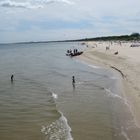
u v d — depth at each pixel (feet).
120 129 61.87
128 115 72.28
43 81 141.69
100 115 74.08
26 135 60.44
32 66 227.61
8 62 274.16
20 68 213.25
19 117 74.74
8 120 71.97
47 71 187.62
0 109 83.71
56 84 130.11
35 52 475.72
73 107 83.92
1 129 64.59
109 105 84.17
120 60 213.46
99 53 302.25
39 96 102.89
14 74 175.42
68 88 117.29
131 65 177.06
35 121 70.79
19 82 140.36
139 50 322.34
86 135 59.06
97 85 120.57
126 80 124.16
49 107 85.15
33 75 168.14
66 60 275.18
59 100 94.43
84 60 256.32
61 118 72.43
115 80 130.93
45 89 117.29
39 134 60.95
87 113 76.64
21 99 98.27
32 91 113.70
